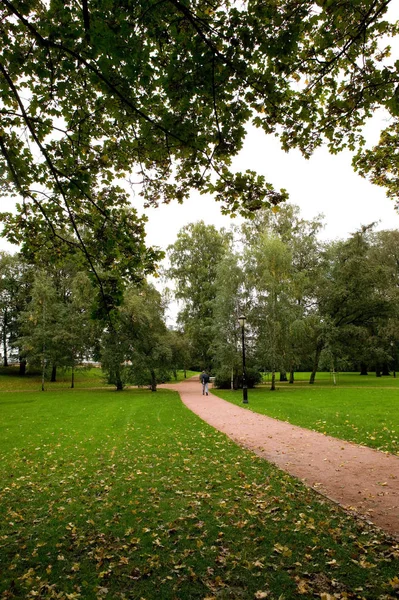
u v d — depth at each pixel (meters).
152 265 7.13
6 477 7.44
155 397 24.02
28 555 4.20
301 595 3.26
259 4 3.80
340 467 7.09
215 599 3.21
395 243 38.69
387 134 6.89
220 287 30.00
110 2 3.56
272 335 28.16
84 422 14.17
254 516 5.01
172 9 3.86
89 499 5.95
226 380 30.62
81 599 3.33
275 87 4.45
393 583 3.33
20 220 6.61
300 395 22.11
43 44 3.77
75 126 5.35
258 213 35.91
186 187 5.88
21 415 16.67
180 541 4.39
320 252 34.53
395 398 18.39
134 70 3.79
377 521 4.67
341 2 3.86
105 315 6.34
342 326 33.91
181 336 34.47
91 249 6.78
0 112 4.53
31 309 35.06
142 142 5.42
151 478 6.93
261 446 9.11
